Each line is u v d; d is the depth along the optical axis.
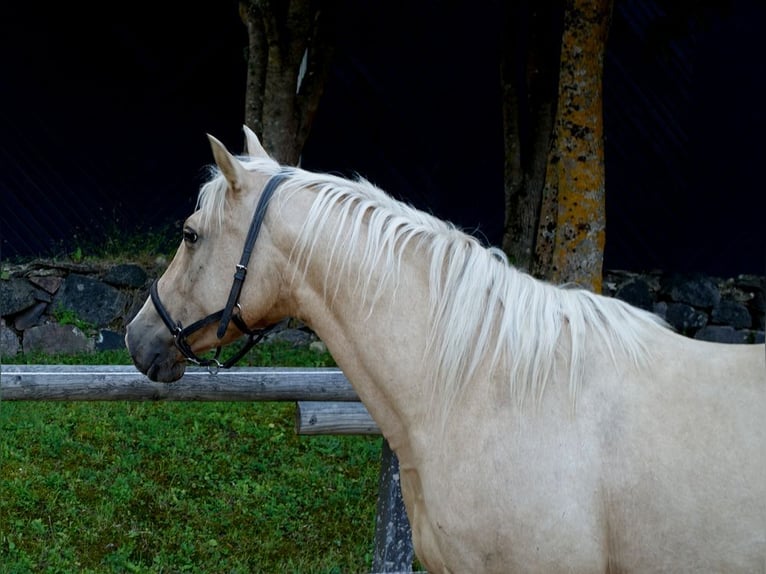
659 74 7.78
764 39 7.86
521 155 7.09
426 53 7.60
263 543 4.22
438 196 7.72
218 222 2.47
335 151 7.57
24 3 7.06
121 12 7.27
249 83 6.33
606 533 2.17
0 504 4.23
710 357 2.27
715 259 8.00
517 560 2.21
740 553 2.07
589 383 2.25
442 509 2.29
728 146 7.95
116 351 6.62
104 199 7.31
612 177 7.84
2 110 7.07
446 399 2.32
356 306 2.42
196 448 4.98
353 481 4.84
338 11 6.45
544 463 2.20
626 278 7.59
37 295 6.70
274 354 6.51
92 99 7.26
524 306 2.35
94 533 4.14
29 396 3.45
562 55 5.06
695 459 2.12
